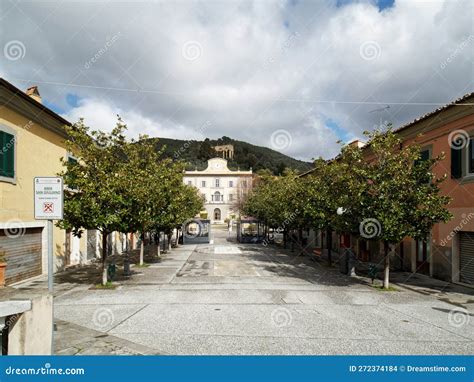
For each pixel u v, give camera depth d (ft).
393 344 23.97
